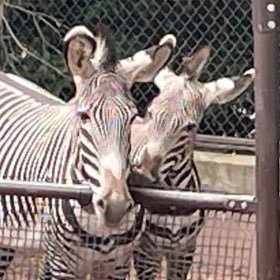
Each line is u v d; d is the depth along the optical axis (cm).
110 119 505
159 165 554
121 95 514
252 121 827
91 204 493
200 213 523
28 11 903
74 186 479
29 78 916
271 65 423
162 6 866
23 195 466
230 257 502
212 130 834
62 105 612
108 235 517
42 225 537
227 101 595
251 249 478
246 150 754
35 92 640
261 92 424
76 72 523
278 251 430
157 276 547
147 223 528
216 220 504
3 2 889
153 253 539
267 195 427
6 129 593
